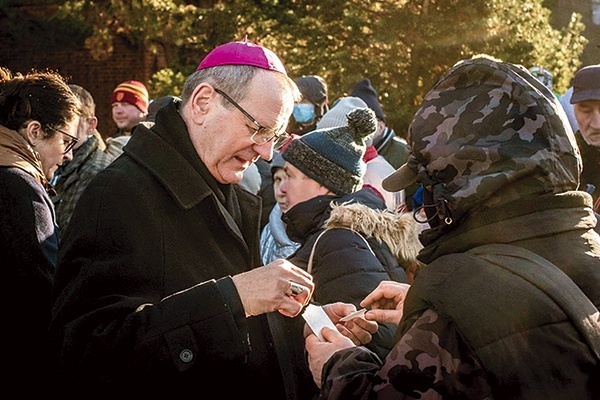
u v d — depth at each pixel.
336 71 11.62
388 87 11.38
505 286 1.87
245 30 11.74
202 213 2.56
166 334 2.27
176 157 2.52
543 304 1.86
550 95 2.04
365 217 3.04
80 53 16.00
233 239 2.60
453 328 1.87
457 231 2.01
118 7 11.58
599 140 4.48
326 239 3.02
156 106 6.22
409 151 2.13
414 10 11.46
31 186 2.95
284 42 11.80
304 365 2.66
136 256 2.39
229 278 2.36
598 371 1.87
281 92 2.52
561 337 1.85
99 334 2.29
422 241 2.10
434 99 2.07
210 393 2.43
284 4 12.12
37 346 2.89
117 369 2.28
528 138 1.97
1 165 2.96
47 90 3.17
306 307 2.57
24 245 2.87
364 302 2.66
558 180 1.97
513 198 1.97
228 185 2.68
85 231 2.40
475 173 1.97
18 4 14.74
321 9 11.75
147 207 2.45
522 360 1.83
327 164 3.40
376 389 1.91
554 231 1.96
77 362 2.30
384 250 3.04
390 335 2.86
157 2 11.31
